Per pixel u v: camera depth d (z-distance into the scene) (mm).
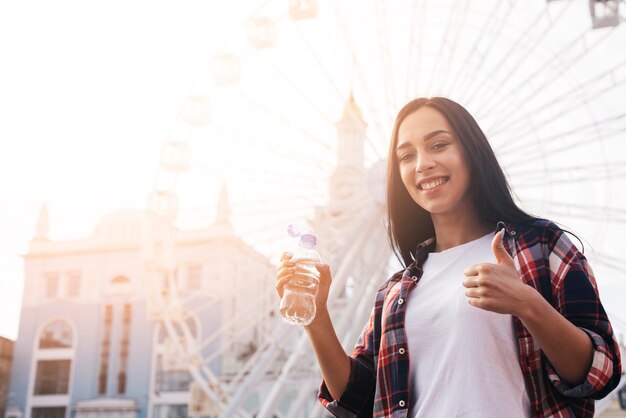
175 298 15703
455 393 1621
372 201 12266
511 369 1610
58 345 36844
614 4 12094
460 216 1956
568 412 1568
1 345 35969
